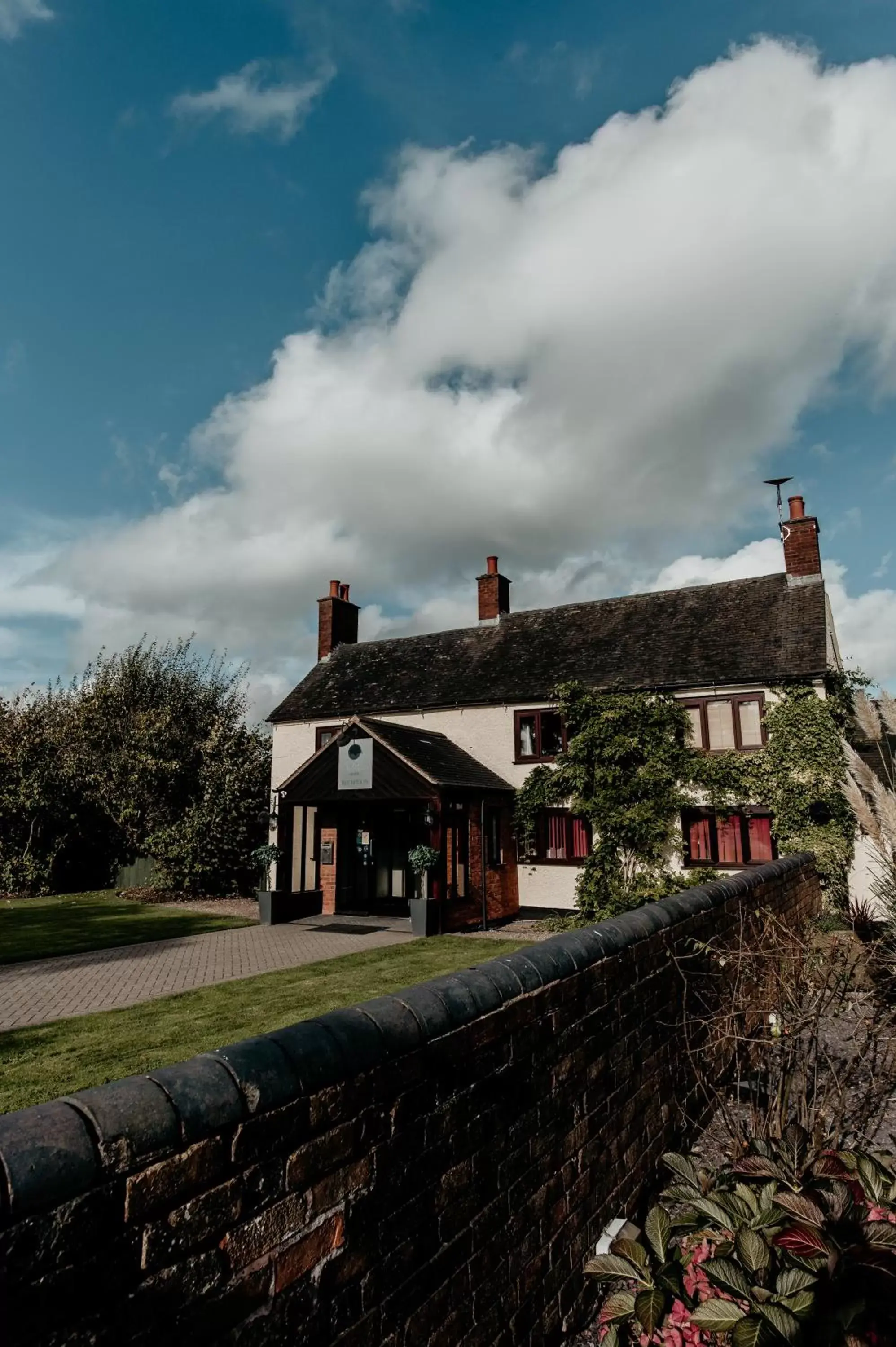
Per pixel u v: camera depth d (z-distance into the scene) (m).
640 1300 2.73
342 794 16.23
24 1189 1.19
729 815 16.12
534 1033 2.96
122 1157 1.35
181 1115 1.47
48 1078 6.10
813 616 17.75
